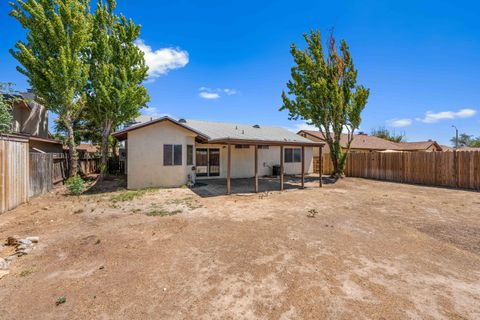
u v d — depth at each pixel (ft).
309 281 10.37
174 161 37.14
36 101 37.81
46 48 33.94
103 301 8.86
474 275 11.03
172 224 18.38
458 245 14.60
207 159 48.70
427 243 14.89
